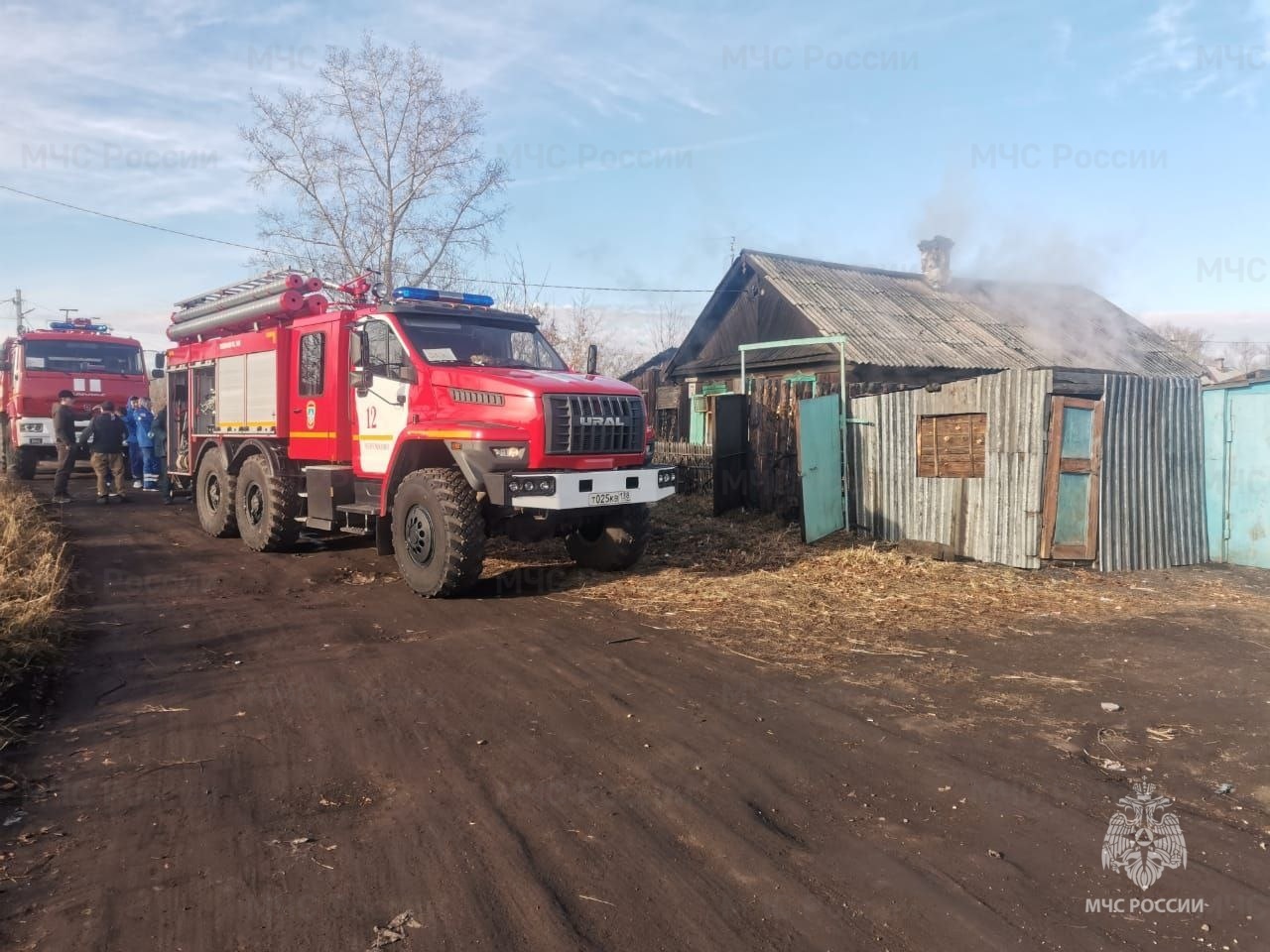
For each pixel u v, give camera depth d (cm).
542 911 285
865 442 1027
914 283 2259
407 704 475
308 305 908
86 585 762
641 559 887
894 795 371
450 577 700
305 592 749
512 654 567
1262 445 923
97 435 1335
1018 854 324
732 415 1166
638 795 369
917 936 274
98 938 267
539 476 685
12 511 866
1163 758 413
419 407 761
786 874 309
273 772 389
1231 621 683
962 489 920
